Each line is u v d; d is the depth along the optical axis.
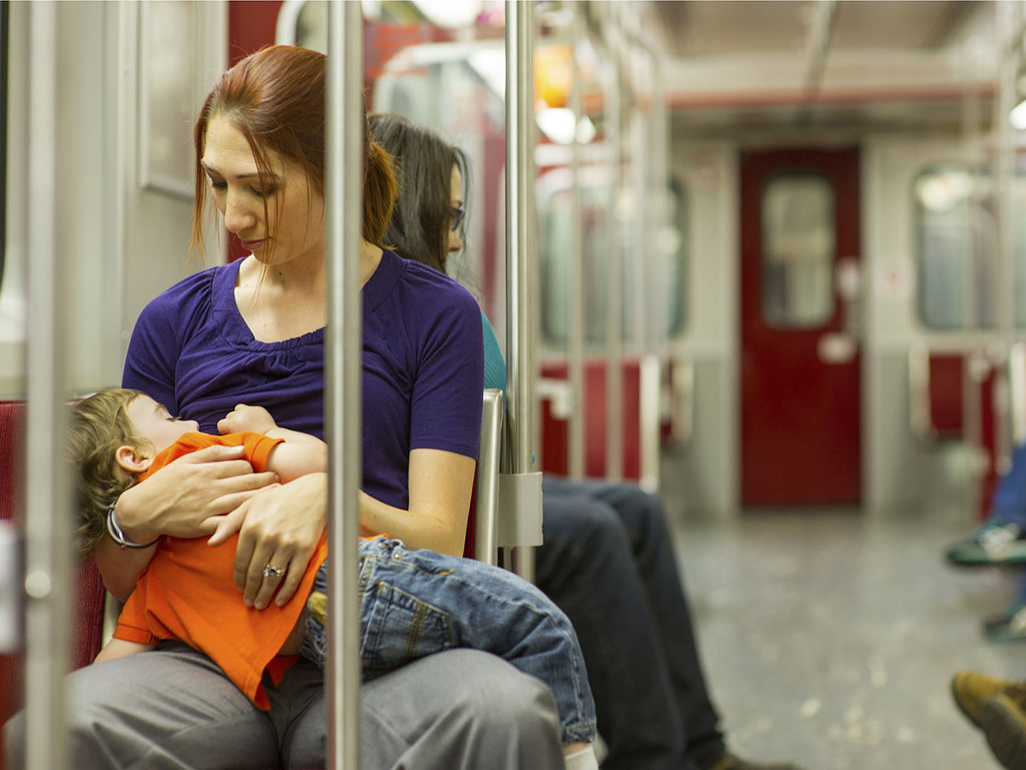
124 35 1.89
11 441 1.36
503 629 1.13
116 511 1.17
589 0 3.22
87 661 1.31
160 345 1.39
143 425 1.27
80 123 1.87
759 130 7.06
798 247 7.27
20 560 0.72
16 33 1.79
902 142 7.10
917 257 7.11
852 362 7.25
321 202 1.24
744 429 7.30
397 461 1.30
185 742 1.10
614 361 3.56
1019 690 2.08
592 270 5.28
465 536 1.33
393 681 1.09
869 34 6.00
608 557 2.09
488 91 3.61
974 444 5.57
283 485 1.17
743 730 2.81
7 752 0.91
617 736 2.06
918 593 4.50
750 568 5.16
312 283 1.35
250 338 1.34
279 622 1.14
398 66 3.16
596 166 4.96
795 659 3.52
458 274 1.85
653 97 4.40
